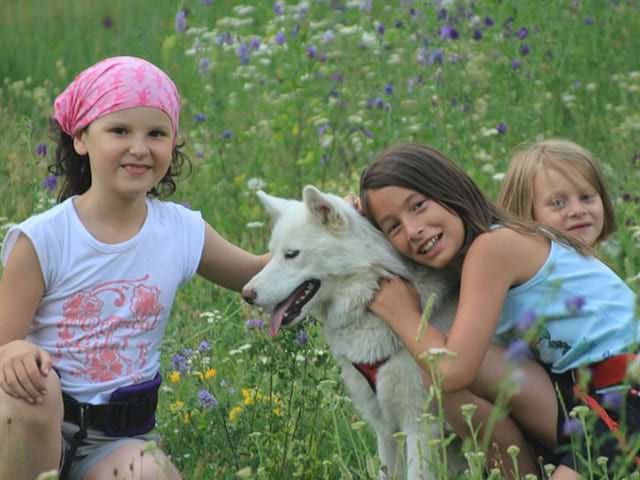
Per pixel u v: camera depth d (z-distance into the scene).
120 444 6.82
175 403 8.12
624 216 10.36
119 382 6.86
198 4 17.47
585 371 6.13
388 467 7.70
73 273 6.82
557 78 13.81
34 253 6.75
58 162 7.41
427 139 12.34
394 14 16.09
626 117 12.84
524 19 14.92
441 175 7.11
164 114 6.89
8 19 19.41
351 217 7.47
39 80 16.80
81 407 6.77
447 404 7.11
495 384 7.05
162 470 6.57
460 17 14.09
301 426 7.86
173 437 7.84
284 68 13.77
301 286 7.57
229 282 7.80
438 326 7.45
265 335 8.81
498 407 5.41
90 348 6.84
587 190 8.09
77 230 6.87
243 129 13.69
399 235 7.22
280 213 7.72
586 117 13.38
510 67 13.66
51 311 6.86
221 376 8.81
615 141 12.27
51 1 19.94
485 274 6.92
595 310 6.94
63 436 6.87
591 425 5.93
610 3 14.98
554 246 7.12
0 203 11.28
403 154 7.17
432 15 14.02
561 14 14.46
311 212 7.50
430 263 7.16
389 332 7.42
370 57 14.05
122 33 17.91
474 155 12.00
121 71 6.81
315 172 12.66
